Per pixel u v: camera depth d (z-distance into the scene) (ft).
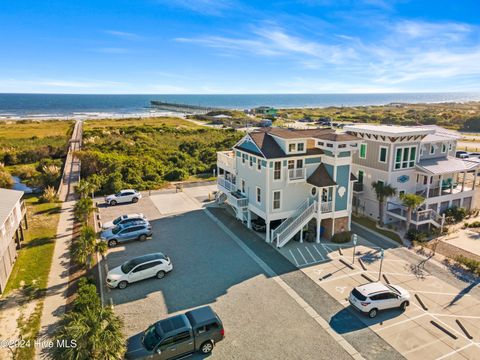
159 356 44.98
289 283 66.39
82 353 36.78
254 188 90.68
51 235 88.12
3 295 60.95
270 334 51.75
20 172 161.99
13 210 73.67
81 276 68.08
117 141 207.31
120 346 40.40
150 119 394.73
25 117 501.15
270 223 92.99
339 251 80.53
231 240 86.74
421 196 94.53
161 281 67.15
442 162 105.40
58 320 54.24
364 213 106.83
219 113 474.90
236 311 57.47
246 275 69.46
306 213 84.43
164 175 152.46
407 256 78.38
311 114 506.48
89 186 109.50
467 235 90.74
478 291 64.13
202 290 63.93
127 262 68.33
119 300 60.64
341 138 84.74
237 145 99.19
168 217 103.60
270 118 414.00
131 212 108.06
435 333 52.29
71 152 180.14
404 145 97.50
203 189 136.56
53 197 118.11
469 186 113.91
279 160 81.87
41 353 47.26
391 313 57.26
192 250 81.00
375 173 101.71
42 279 66.59
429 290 64.23
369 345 49.57
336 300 60.85
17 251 78.23
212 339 48.03
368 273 70.38
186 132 270.67
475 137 278.46
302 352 48.06
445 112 480.23
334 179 83.97
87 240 68.74
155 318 55.47
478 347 49.37
